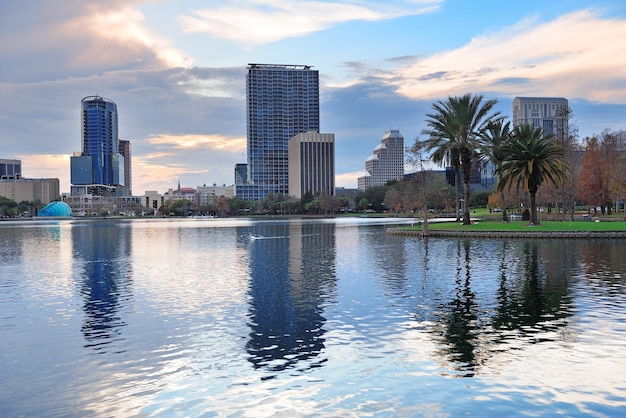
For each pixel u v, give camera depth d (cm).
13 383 1650
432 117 8069
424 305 2636
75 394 1553
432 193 15912
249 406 1441
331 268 4172
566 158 9731
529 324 2216
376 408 1408
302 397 1490
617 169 9112
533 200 7806
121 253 6103
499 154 8288
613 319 2269
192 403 1471
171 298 2984
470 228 7756
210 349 1953
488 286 3159
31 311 2705
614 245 5678
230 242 7694
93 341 2098
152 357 1875
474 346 1919
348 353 1869
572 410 1377
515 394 1481
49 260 5353
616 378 1586
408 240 7081
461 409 1391
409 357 1809
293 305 2698
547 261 4303
